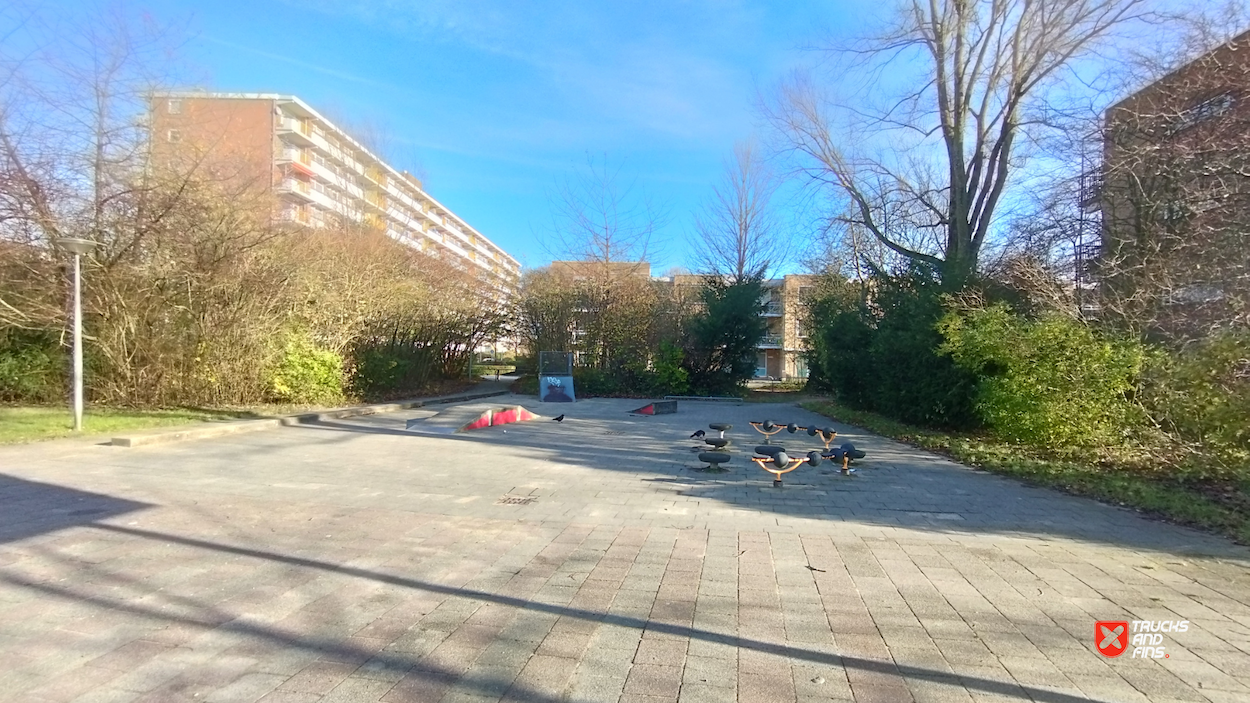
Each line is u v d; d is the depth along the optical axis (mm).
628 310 27750
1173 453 8867
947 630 3793
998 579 4684
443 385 28047
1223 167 9055
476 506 6715
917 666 3348
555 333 28562
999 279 13227
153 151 13516
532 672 3230
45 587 4215
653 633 3709
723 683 3152
